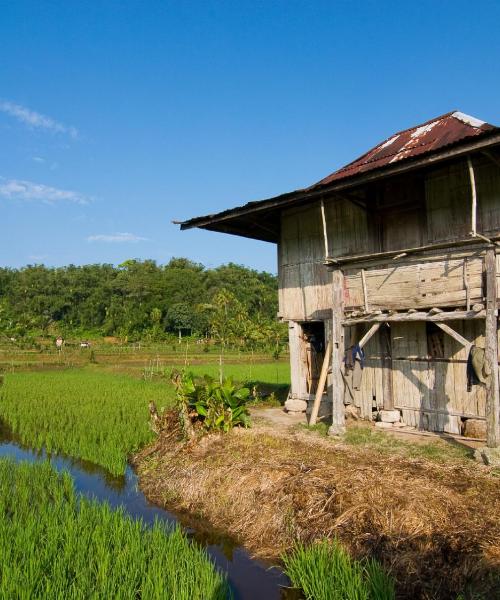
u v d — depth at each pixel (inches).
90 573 222.8
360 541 243.3
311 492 286.2
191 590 209.2
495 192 384.8
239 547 282.2
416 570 220.2
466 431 397.1
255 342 1870.1
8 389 836.6
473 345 343.3
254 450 368.2
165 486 366.9
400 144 486.9
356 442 383.9
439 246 350.3
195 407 446.6
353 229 484.4
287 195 432.5
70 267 3828.7
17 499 321.7
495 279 329.1
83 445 463.8
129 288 3115.2
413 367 437.4
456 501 257.1
